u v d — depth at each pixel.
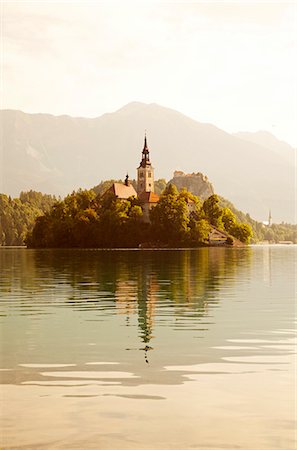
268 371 17.61
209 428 12.66
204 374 17.27
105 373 17.45
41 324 27.56
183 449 11.59
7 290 45.66
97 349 21.19
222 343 22.28
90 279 57.47
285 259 121.56
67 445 11.78
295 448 11.65
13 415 13.48
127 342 22.58
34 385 16.08
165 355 20.03
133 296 40.75
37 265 90.94
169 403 14.36
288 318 29.28
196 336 23.95
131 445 11.78
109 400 14.62
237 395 15.05
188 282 53.53
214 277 60.75
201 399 14.69
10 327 26.64
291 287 48.47
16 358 19.67
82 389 15.64
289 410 13.84
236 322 27.88
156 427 12.73
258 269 79.00
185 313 31.33
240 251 196.88
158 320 28.64
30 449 11.60
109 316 30.20
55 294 42.28
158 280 56.03
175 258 122.56
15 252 184.50
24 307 34.47
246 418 13.30
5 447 11.68
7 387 15.88
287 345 21.84
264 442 11.93
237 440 12.02
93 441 11.98
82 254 156.88
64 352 20.66
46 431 12.50
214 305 35.16
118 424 12.90
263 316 30.02
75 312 31.94
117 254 155.88
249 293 42.84
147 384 16.14
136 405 14.21
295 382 16.30
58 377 16.97
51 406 14.15
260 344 22.06
